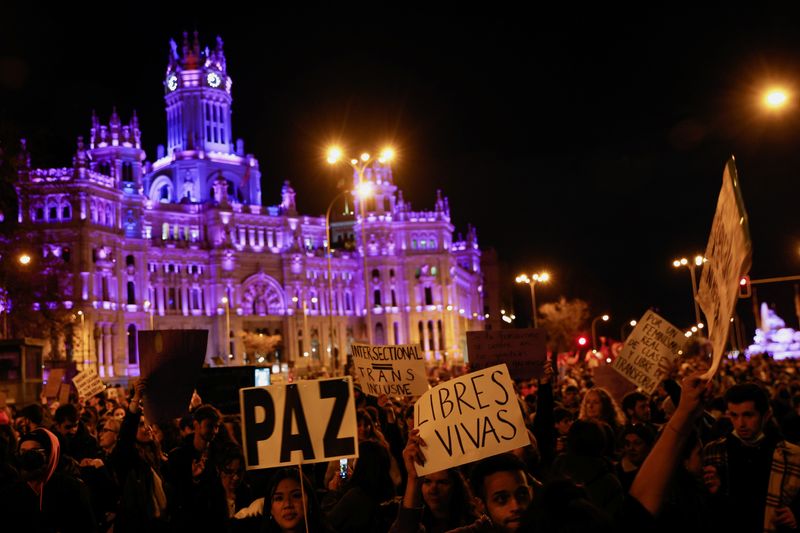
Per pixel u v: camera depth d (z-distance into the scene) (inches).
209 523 482.0
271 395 415.2
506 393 390.0
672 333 730.2
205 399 1406.3
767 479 427.8
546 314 6820.9
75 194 5319.9
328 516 455.2
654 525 275.3
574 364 3016.7
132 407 545.0
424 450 390.6
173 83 7042.3
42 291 3801.7
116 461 531.8
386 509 488.7
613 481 425.7
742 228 265.9
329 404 412.8
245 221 6560.0
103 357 5423.2
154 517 526.6
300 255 6737.2
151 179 7027.6
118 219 5620.1
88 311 5251.0
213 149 6998.0
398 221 7209.6
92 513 517.0
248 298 6535.4
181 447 537.3
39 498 465.1
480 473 328.5
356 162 3016.7
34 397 2031.3
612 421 657.0
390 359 692.1
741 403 437.4
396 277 7155.5
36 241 4160.9
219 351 6250.0
